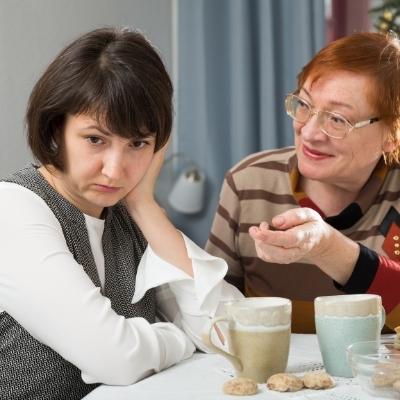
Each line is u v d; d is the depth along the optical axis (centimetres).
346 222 201
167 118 148
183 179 425
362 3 466
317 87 183
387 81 182
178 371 139
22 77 343
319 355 147
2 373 142
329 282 199
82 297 136
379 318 133
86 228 155
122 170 145
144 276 161
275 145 432
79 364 135
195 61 441
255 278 208
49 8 358
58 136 146
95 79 139
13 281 138
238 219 211
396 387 113
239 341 128
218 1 438
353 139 184
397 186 203
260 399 117
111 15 399
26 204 145
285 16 434
